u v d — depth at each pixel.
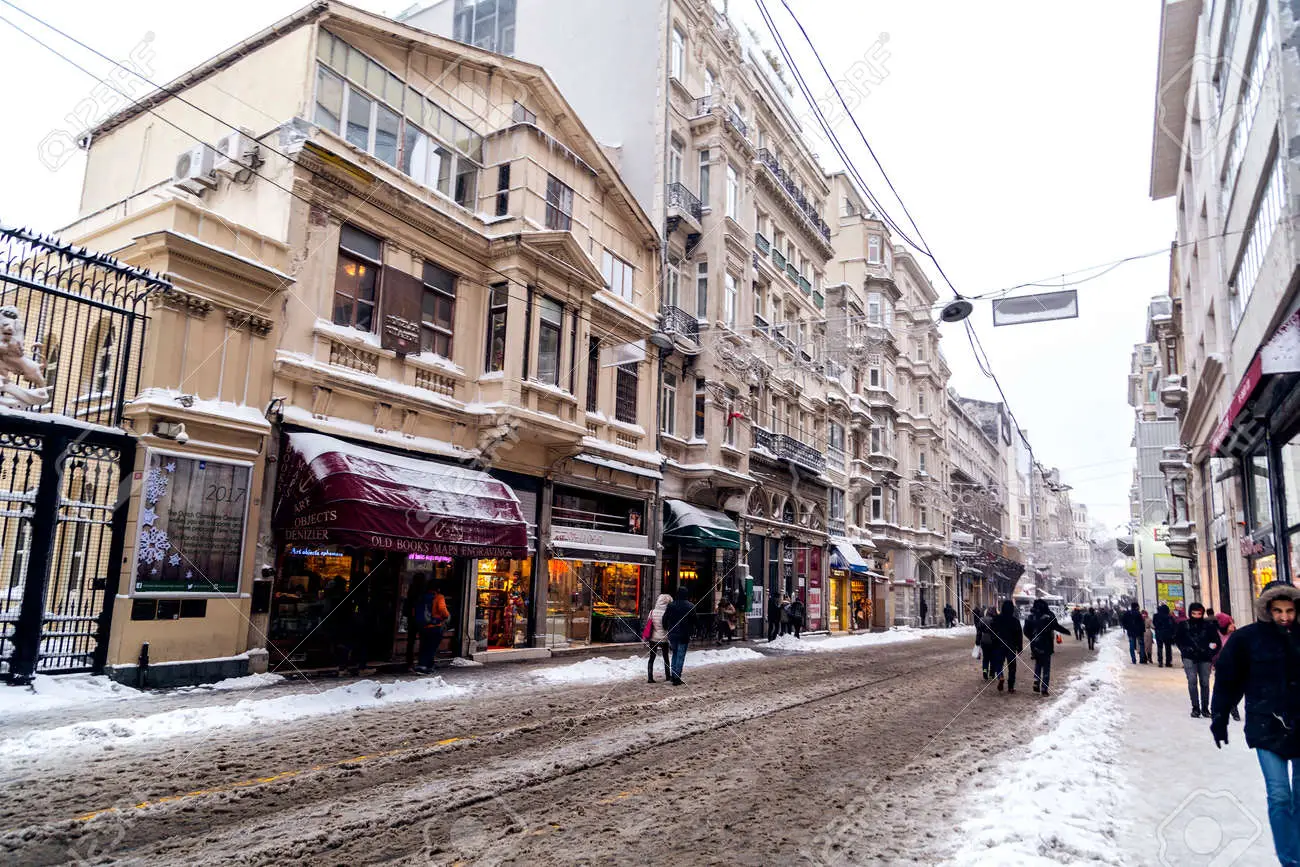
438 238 16.05
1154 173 25.12
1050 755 8.34
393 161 15.59
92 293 11.12
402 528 12.71
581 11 25.59
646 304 22.53
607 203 20.95
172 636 11.34
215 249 11.94
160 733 8.20
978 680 16.52
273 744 7.87
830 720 10.62
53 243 10.39
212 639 11.82
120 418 11.23
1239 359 15.93
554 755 7.82
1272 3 11.16
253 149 14.07
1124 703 13.14
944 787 7.04
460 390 16.48
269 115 14.30
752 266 27.05
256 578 12.48
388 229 15.14
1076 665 21.94
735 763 7.79
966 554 55.28
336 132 14.39
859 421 38.91
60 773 6.59
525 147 17.53
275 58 14.46
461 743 8.20
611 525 20.86
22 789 6.11
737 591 25.91
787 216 31.83
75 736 7.77
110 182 17.27
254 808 5.82
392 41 15.61
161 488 11.30
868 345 42.47
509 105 18.41
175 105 16.12
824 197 36.50
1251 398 12.91
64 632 10.77
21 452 12.50
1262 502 16.09
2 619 9.99
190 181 14.69
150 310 11.61
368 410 14.56
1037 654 14.48
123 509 11.09
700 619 24.61
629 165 24.03
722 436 24.61
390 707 10.37
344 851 5.03
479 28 27.38
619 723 9.71
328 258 14.09
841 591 36.06
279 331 13.17
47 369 12.66
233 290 12.44
